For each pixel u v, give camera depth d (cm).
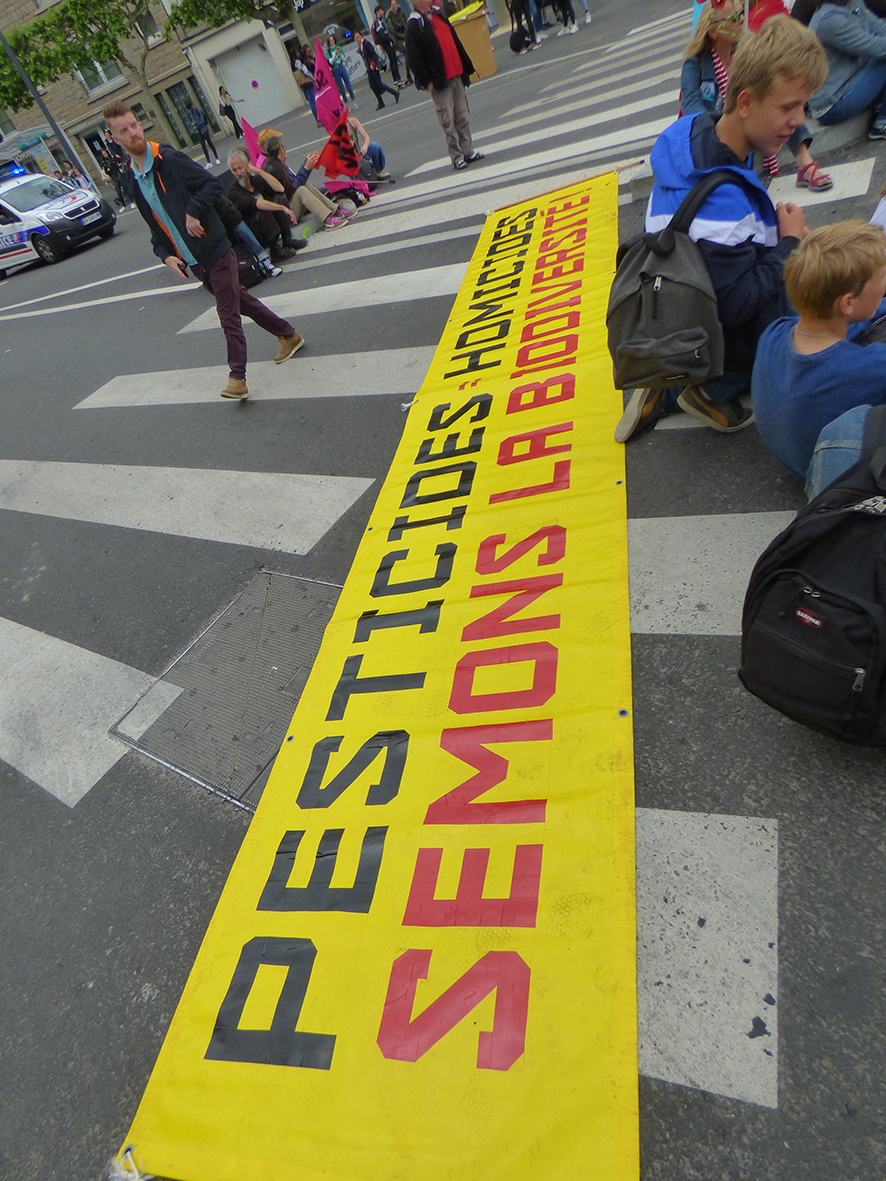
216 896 233
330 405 494
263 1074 182
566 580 284
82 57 2606
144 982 218
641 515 304
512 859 202
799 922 177
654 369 266
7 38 2627
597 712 232
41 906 251
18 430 676
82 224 1539
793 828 194
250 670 310
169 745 292
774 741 213
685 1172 149
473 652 267
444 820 218
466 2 2022
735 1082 157
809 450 249
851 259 212
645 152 684
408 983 185
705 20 390
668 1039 166
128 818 270
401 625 292
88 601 398
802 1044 159
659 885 192
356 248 791
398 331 559
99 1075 201
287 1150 167
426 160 1051
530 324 482
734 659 238
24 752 315
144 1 2536
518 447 368
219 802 262
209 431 530
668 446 334
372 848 218
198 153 2941
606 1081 158
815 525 173
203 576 382
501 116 1102
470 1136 158
